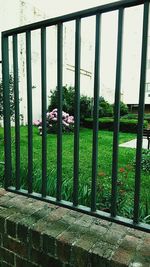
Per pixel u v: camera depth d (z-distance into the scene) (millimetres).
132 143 8750
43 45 1466
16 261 1393
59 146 1467
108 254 1065
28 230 1302
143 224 1243
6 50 1672
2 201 1627
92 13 1271
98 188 2307
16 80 1628
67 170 3828
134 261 1018
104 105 18688
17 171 1736
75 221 1354
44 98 1502
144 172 4051
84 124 15023
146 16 1102
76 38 1338
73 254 1145
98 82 1288
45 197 1603
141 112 1149
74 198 1464
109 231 1249
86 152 5859
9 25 13047
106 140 8844
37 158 4516
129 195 2389
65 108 13664
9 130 1755
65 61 17703
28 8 14234
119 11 1185
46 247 1240
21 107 13461
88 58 21375
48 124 10773
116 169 1282
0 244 1455
